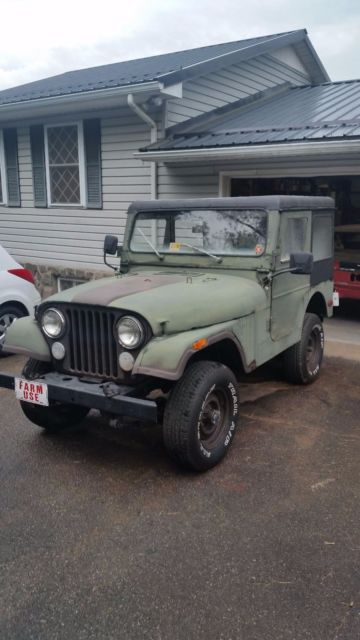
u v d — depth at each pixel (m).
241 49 9.76
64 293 3.86
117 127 9.26
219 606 2.48
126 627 2.37
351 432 4.32
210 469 3.72
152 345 3.38
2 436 4.30
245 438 4.21
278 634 2.32
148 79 7.83
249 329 4.09
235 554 2.84
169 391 3.82
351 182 11.08
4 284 6.27
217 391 3.73
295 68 11.91
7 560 2.81
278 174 7.85
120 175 9.44
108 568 2.74
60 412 4.30
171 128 8.76
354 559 2.79
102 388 3.50
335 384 5.46
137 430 4.40
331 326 7.77
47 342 3.85
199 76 8.84
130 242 4.98
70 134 10.06
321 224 5.26
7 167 11.31
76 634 2.33
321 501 3.33
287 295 4.68
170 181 8.88
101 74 11.30
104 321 3.57
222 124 9.03
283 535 3.00
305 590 2.58
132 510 3.25
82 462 3.86
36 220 11.05
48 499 3.38
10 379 3.81
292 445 4.09
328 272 5.57
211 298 3.82
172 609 2.47
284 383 5.46
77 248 10.47
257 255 4.34
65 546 2.92
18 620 2.41
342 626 2.36
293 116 8.75
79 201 10.27
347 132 6.84
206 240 4.58
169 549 2.89
